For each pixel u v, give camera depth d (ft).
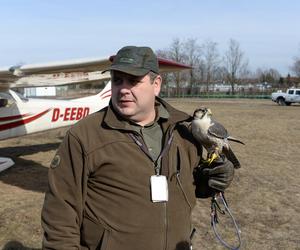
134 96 6.32
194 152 6.89
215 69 236.43
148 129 6.66
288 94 118.21
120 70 6.13
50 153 37.29
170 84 212.23
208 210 20.68
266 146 41.63
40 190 24.62
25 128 34.14
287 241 16.87
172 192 6.51
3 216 19.01
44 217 6.42
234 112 87.30
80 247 6.50
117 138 6.34
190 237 7.07
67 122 37.04
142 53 6.38
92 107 38.99
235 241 16.69
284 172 29.68
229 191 24.08
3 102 32.35
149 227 6.28
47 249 6.32
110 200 6.29
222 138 6.65
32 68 27.45
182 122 6.88
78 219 6.40
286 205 21.74
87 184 6.40
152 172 6.39
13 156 35.63
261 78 267.59
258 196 23.25
